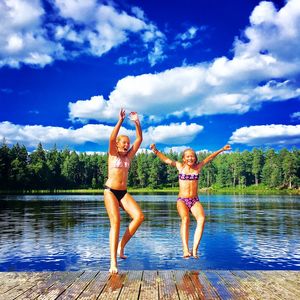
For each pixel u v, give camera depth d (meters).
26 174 97.56
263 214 34.09
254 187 142.00
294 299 5.28
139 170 143.88
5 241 17.83
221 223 25.98
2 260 13.77
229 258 14.22
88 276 6.51
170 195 93.00
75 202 55.78
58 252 15.15
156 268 12.70
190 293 5.52
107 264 13.17
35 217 30.28
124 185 7.16
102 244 16.95
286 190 128.62
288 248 16.19
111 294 5.48
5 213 34.50
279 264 13.36
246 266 13.01
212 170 152.38
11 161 95.69
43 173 107.56
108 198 6.96
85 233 20.52
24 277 6.45
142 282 6.11
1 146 95.50
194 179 7.50
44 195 87.31
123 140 7.25
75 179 135.88
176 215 32.19
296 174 129.62
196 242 7.18
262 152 148.00
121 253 7.12
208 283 6.06
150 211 37.16
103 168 141.00
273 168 134.88
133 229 7.03
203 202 59.22
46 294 5.48
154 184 141.88
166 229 22.17
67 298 5.30
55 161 121.69
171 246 16.45
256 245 16.88
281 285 5.95
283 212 36.69
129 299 5.26
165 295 5.43
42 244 16.94
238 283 6.05
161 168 144.62
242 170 144.38
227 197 82.94
